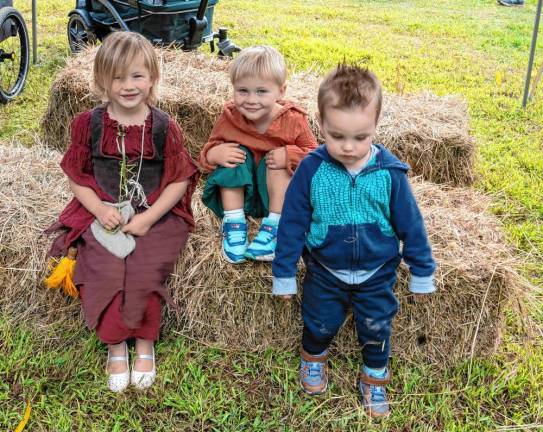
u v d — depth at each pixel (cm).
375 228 234
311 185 234
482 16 1031
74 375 262
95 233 262
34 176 329
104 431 239
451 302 270
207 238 283
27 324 284
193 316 278
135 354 271
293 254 239
